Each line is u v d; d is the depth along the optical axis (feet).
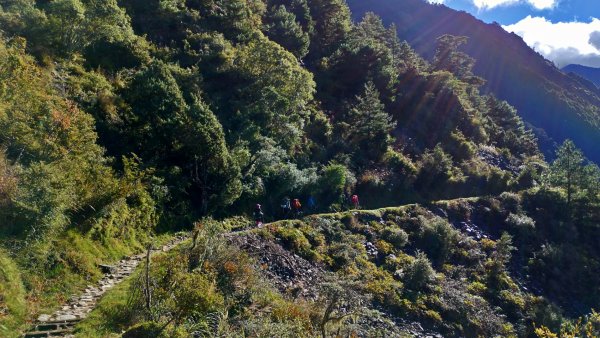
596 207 133.59
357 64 175.01
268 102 115.03
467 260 101.14
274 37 166.50
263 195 100.17
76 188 53.16
